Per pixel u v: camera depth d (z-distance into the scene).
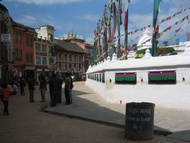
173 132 8.34
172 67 13.04
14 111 14.61
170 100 13.14
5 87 13.23
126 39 17.61
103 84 18.95
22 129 9.50
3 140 7.85
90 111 13.34
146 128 7.62
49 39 65.81
